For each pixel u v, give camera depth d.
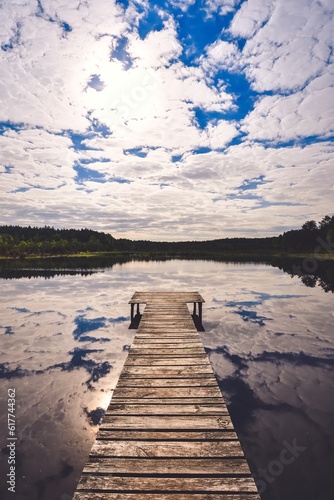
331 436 3.94
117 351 7.13
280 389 5.23
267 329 8.88
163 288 16.97
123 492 2.35
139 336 6.32
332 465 3.46
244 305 12.34
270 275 24.50
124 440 2.95
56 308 11.65
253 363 6.38
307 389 5.22
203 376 4.44
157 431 3.11
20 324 9.39
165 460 2.68
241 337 8.13
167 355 5.26
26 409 4.61
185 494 2.33
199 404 3.66
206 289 16.67
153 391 3.98
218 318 10.21
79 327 9.12
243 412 4.52
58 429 4.12
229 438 2.99
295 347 7.33
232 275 24.41
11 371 5.99
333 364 6.29
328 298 13.83
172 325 7.20
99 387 5.34
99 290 16.08
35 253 59.69
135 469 2.57
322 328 8.95
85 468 2.57
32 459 3.57
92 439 3.93
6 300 13.20
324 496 3.07
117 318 10.20
